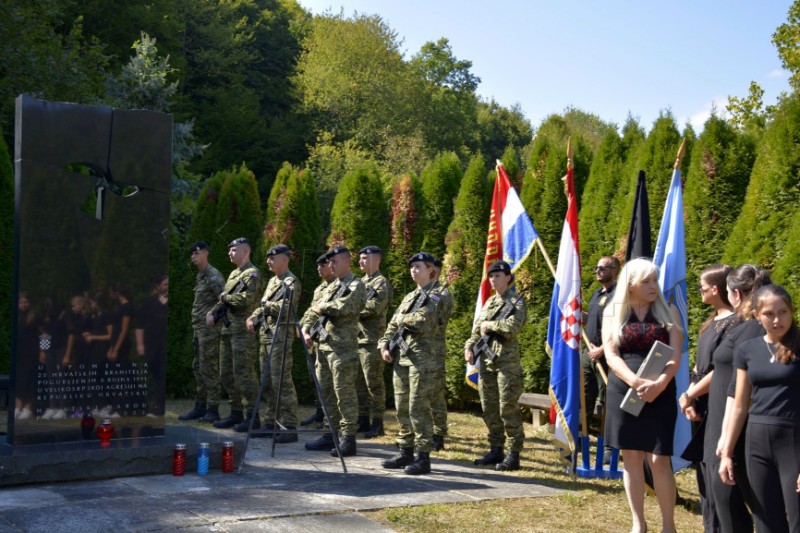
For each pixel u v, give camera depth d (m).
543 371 9.71
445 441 8.30
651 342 4.78
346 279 7.15
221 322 9.07
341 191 11.29
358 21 40.91
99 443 6.08
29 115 5.94
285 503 5.31
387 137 35.50
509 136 52.62
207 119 32.28
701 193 7.94
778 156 7.13
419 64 51.28
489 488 6.03
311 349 8.30
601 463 6.66
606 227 9.12
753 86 17.94
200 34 33.62
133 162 6.38
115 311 6.27
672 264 6.13
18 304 5.87
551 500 5.76
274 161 34.19
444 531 4.87
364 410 8.75
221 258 11.73
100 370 6.20
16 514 4.82
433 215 10.95
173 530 4.61
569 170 6.86
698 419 4.74
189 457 6.18
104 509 4.98
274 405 7.98
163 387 6.49
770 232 7.10
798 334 3.77
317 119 37.59
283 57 39.78
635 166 8.86
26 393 5.90
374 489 5.83
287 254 8.18
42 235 5.96
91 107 6.22
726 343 4.18
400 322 6.51
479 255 10.43
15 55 17.78
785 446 3.72
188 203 21.28
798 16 17.70
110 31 27.03
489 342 6.75
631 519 5.36
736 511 4.12
